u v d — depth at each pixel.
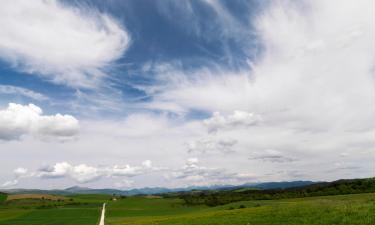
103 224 71.50
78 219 97.06
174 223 43.53
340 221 23.53
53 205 171.88
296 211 34.75
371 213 24.88
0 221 100.69
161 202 177.88
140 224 50.78
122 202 183.25
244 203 111.62
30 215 119.25
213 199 173.62
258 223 30.22
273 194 165.62
